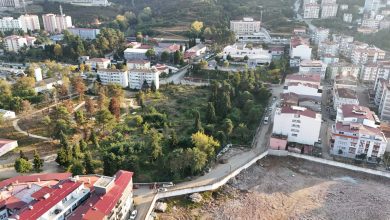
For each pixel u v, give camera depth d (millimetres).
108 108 198750
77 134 178000
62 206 107750
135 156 150875
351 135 163750
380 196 144625
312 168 162125
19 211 103750
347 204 139750
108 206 107375
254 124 196750
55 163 154625
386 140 161375
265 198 142250
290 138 175250
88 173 142250
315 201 141375
